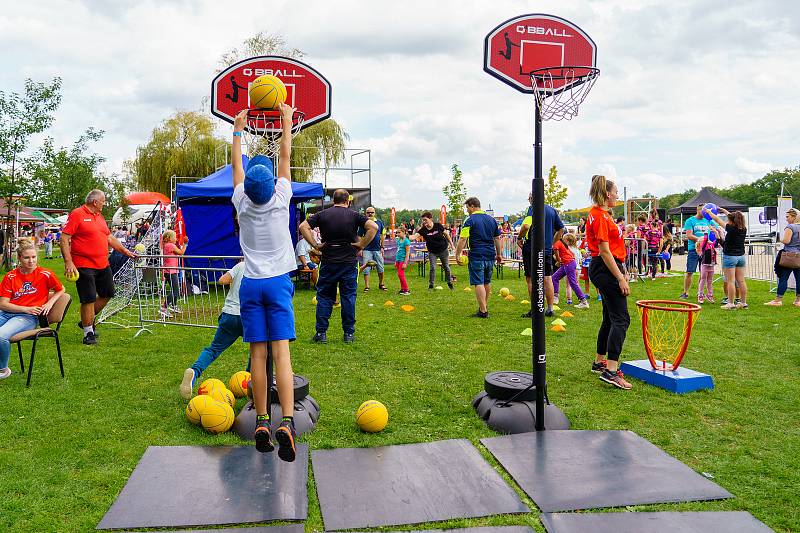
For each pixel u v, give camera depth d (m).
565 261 10.49
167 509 3.22
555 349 7.09
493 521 3.12
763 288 13.24
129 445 4.17
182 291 9.43
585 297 10.43
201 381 5.83
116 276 10.05
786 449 4.07
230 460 3.86
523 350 7.09
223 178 13.51
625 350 7.00
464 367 6.29
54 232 40.06
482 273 9.44
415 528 3.06
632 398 5.20
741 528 3.03
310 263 13.52
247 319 3.70
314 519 3.15
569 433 4.33
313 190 13.32
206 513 3.18
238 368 6.31
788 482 3.56
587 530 3.00
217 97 7.56
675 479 3.57
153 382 5.77
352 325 7.65
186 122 34.03
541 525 3.08
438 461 3.86
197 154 32.81
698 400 5.12
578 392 5.39
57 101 20.22
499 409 4.56
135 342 7.68
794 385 5.54
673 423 4.58
